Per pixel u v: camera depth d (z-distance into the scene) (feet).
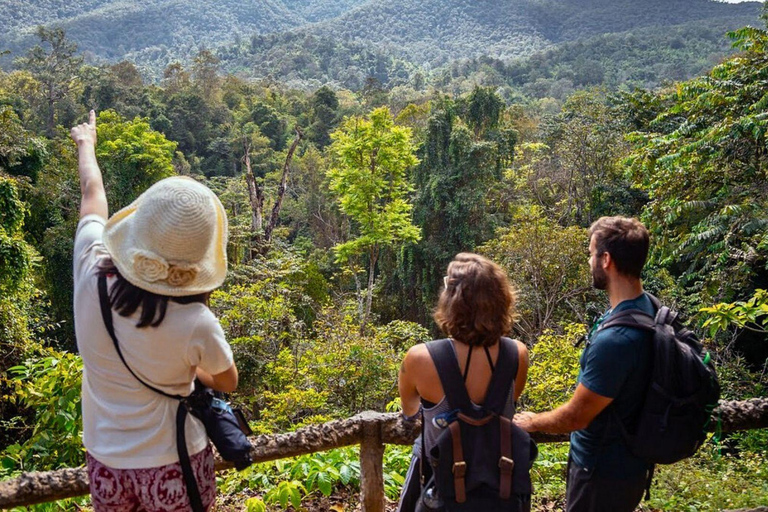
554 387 29.35
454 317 6.30
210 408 5.89
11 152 70.28
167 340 5.34
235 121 257.14
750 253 38.55
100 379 5.54
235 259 89.97
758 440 25.11
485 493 6.20
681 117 82.69
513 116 190.08
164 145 117.29
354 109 266.57
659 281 61.16
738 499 13.67
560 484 12.96
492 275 6.36
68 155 107.76
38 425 11.53
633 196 88.07
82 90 234.99
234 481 11.31
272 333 51.16
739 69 43.62
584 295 67.15
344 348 45.03
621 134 91.45
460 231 105.70
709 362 6.95
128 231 5.30
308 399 38.78
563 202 98.73
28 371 11.70
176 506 5.64
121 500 5.62
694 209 44.42
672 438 6.66
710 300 39.81
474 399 6.37
